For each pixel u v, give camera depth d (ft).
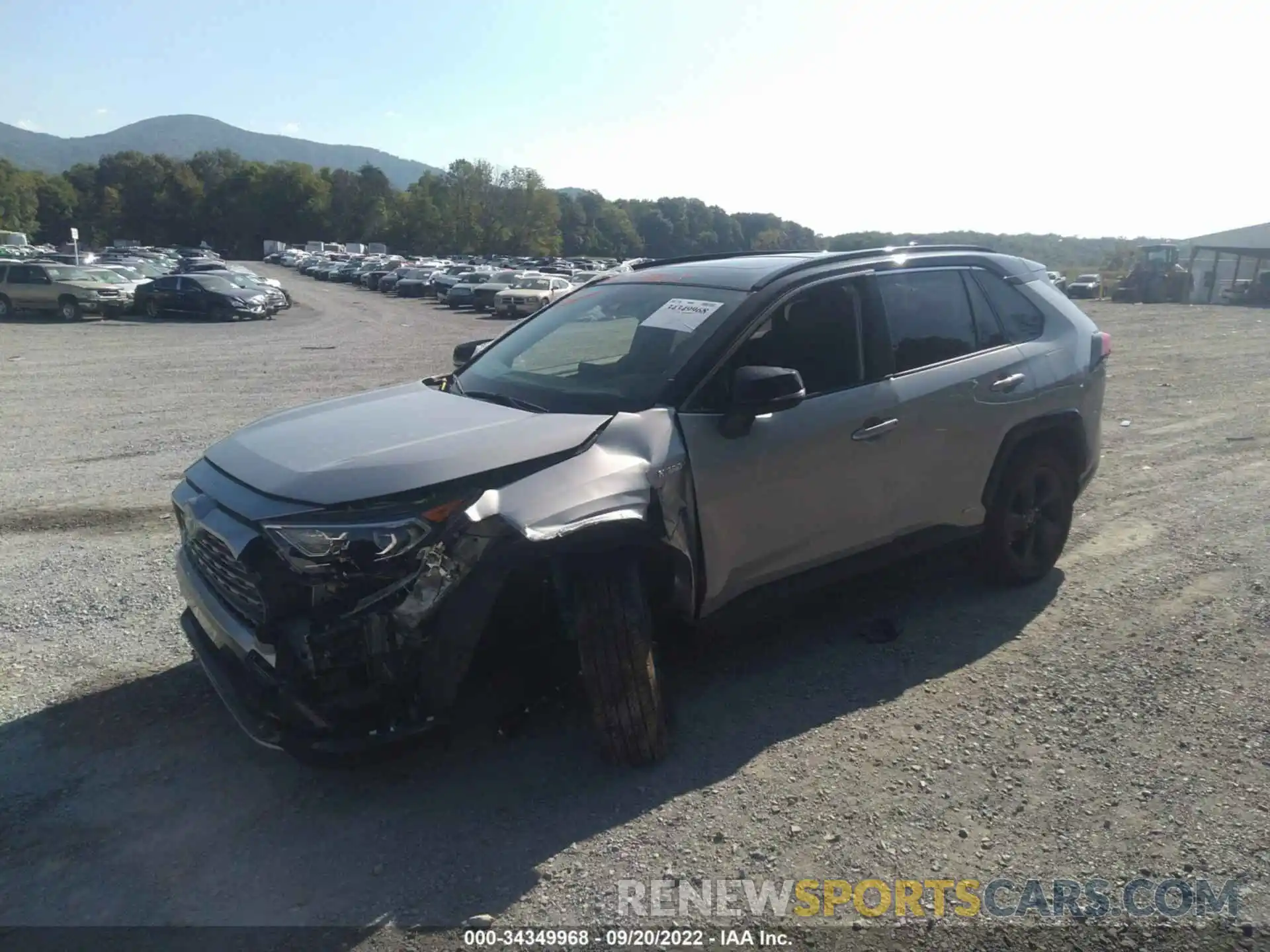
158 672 14.05
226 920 8.92
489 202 470.80
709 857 9.73
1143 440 30.22
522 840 10.04
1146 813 10.34
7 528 21.40
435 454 10.61
